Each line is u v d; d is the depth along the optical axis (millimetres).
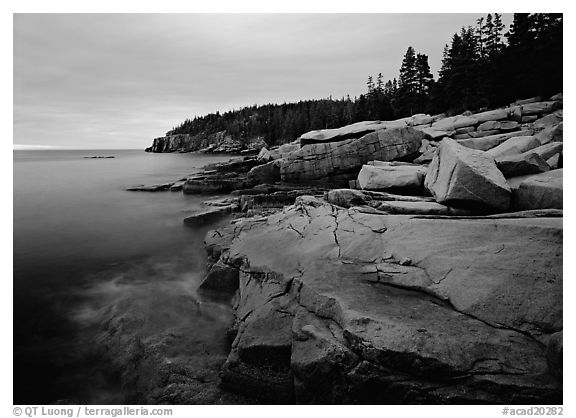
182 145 156375
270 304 6957
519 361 4629
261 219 11273
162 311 9086
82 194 28766
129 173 49438
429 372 4688
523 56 33750
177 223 19078
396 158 20969
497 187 8242
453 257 6289
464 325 5156
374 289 6270
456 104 38344
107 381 6824
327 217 9312
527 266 5629
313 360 5184
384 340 4938
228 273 9195
